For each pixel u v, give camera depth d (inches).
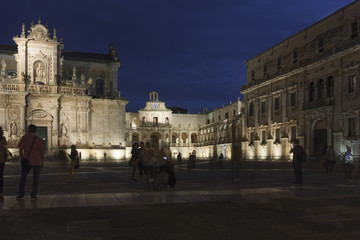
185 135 4539.9
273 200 420.2
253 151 2471.7
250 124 2551.7
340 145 1604.3
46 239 245.9
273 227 286.2
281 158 2098.9
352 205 386.3
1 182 428.8
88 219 313.6
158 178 592.1
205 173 1130.7
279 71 2144.4
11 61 2632.9
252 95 2522.1
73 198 445.1
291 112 2028.8
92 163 2175.2
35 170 438.9
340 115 1619.1
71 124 2613.2
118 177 952.9
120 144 2763.3
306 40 1959.9
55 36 2596.0
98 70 2933.1
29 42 2504.9
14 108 2426.2
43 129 2532.0
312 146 1818.4
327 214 337.7
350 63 1571.1
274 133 2212.1
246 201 412.8
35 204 394.6
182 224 295.6
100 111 2741.1
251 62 2618.1
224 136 3540.8
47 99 2518.5
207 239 250.5
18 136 2417.6
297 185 612.4
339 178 812.0
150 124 4330.7
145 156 607.2
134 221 306.0
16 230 271.4
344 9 1667.1
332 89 1717.5
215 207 374.3
